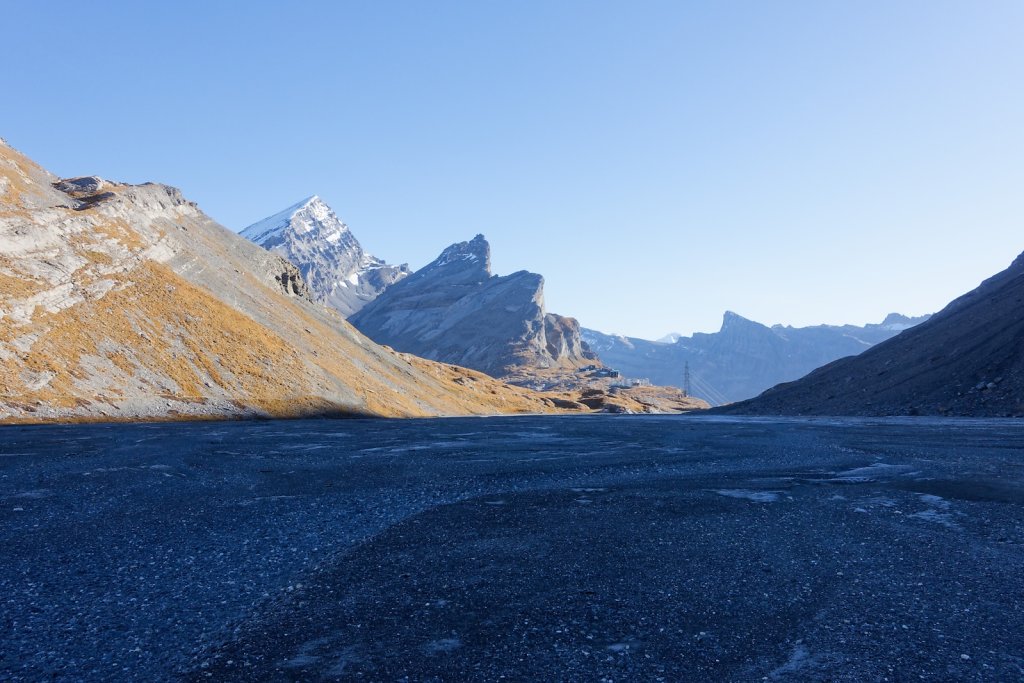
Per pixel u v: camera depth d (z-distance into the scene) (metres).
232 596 10.42
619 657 8.05
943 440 34.09
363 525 15.31
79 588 10.81
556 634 8.80
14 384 51.91
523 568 11.81
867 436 38.47
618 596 10.31
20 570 11.80
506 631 8.91
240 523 15.56
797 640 8.57
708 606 9.86
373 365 121.62
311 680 7.43
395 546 13.41
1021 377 53.78
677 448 34.34
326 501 18.38
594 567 11.84
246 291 102.94
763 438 40.19
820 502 17.72
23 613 9.66
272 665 7.84
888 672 7.59
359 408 85.19
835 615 9.46
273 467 26.14
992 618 9.33
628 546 13.27
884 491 19.28
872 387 73.00
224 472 24.50
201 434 42.41
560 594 10.43
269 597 10.36
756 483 21.20
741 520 15.55
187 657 8.09
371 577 11.36
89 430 43.22
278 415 69.94
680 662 7.90
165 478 22.69
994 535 13.98
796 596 10.29
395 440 40.38
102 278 72.19
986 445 31.12
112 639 8.68
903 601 10.05
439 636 8.75
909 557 12.40
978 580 11.03
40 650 8.30
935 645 8.38
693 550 12.95
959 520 15.39
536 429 53.94
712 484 21.12
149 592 10.63
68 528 15.05
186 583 11.09
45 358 56.59
